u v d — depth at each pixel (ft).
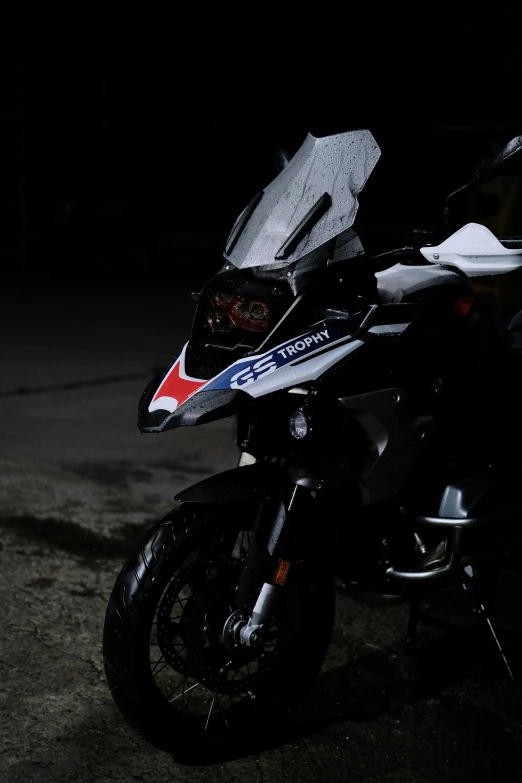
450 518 10.11
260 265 9.14
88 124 66.33
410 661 11.76
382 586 10.45
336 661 11.71
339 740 10.16
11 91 59.62
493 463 10.74
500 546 10.45
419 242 10.21
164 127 69.56
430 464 10.50
